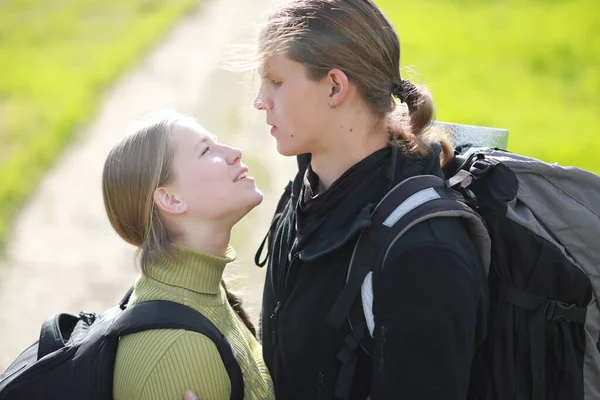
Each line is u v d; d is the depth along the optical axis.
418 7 27.61
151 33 25.09
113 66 20.45
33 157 12.67
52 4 32.34
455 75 18.34
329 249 2.23
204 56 21.56
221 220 2.51
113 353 2.26
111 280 7.79
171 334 2.19
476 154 2.39
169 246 2.41
